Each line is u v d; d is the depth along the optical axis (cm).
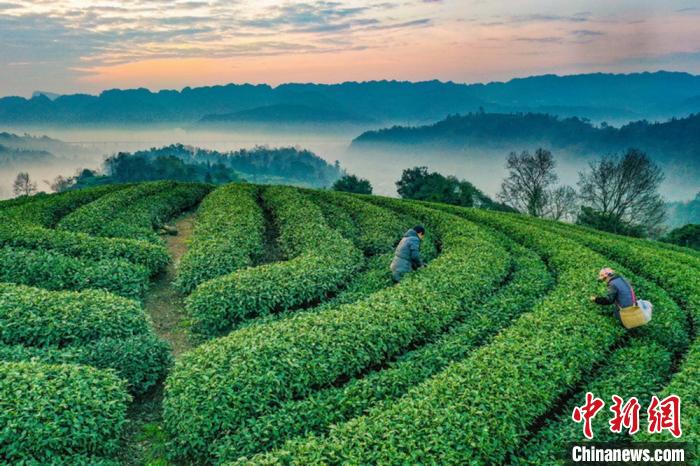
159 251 2141
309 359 1195
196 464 1024
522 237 2747
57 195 3809
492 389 1039
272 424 1022
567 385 1162
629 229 6731
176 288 2000
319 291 1791
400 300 1536
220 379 1099
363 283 1928
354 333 1305
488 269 1906
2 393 964
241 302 1612
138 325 1467
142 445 1088
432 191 8381
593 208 7206
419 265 1906
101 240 2130
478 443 897
